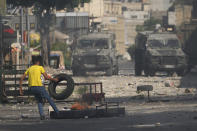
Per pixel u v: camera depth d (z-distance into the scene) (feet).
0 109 155.22
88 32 329.72
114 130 99.45
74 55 313.12
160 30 339.77
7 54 325.83
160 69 316.60
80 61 307.99
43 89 126.62
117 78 293.43
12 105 170.60
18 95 179.83
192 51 303.48
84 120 121.39
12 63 331.77
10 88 204.33
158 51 321.32
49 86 149.18
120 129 100.63
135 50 364.99
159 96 190.60
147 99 178.70
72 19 327.26
